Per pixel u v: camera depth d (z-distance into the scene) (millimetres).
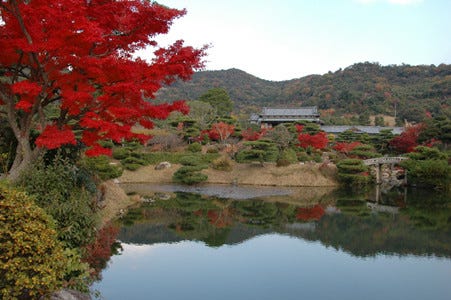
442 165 33344
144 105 10164
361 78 106438
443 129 43438
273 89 123812
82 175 14219
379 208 25656
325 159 43656
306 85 112625
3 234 5691
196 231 18094
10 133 13289
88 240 9711
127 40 9914
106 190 22266
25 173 9523
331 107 91000
